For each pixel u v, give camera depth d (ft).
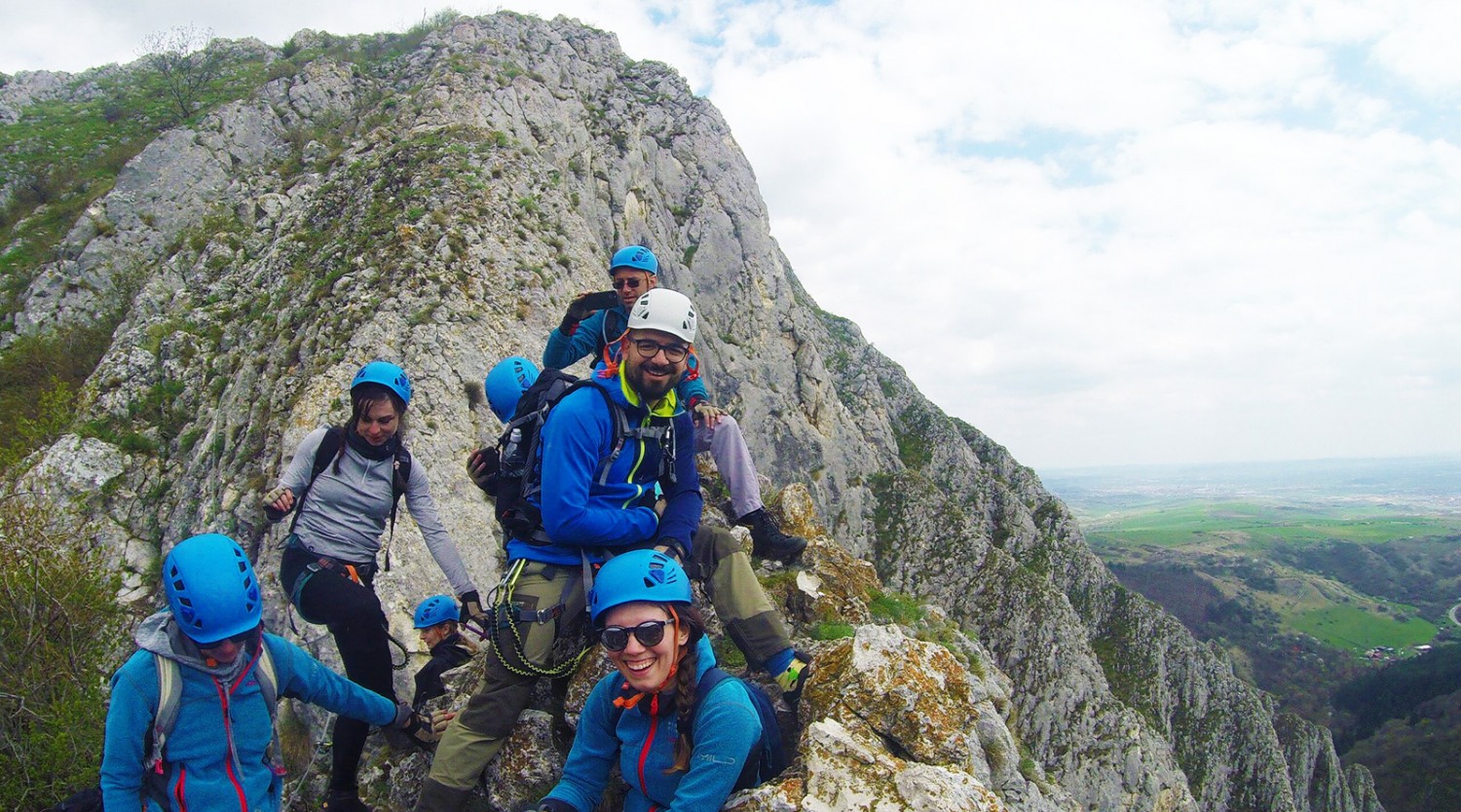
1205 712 191.83
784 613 21.39
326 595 17.57
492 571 44.80
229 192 87.20
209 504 49.32
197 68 126.11
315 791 24.41
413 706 21.20
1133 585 646.74
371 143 86.58
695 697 12.39
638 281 20.54
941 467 194.29
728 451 20.71
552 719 17.08
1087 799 132.98
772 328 137.28
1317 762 232.12
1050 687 140.46
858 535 143.95
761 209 141.38
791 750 15.78
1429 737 291.38
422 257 57.47
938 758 14.40
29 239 88.38
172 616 12.99
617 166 116.47
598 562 14.83
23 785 24.81
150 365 63.62
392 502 19.01
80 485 54.65
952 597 146.30
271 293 65.82
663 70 141.69
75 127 109.70
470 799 16.84
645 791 12.98
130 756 12.49
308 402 47.55
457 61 99.19
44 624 27.81
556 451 13.79
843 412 153.69
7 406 67.92
